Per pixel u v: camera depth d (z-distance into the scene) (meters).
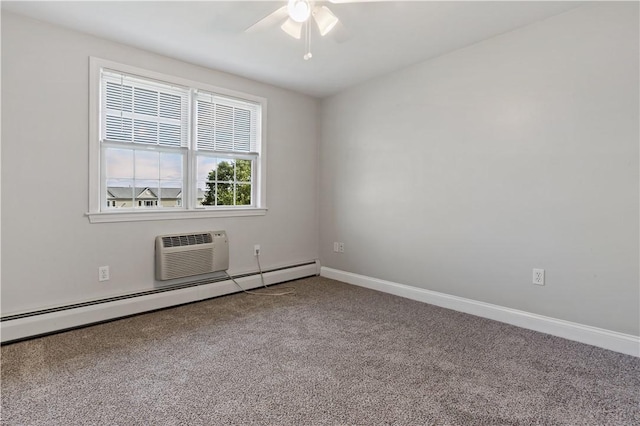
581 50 2.38
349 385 1.88
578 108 2.41
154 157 3.16
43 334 2.50
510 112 2.74
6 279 2.42
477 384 1.89
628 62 2.21
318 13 2.08
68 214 2.66
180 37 2.76
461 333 2.59
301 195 4.34
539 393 1.80
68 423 1.55
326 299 3.46
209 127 3.49
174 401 1.72
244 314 3.00
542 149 2.58
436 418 1.60
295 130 4.23
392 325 2.76
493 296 2.90
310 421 1.58
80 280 2.74
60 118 2.60
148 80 3.04
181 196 3.35
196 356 2.21
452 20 2.52
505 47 2.75
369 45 2.94
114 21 2.51
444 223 3.22
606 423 1.57
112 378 1.93
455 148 3.11
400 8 2.34
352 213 4.09
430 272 3.34
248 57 3.16
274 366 2.09
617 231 2.28
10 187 2.42
